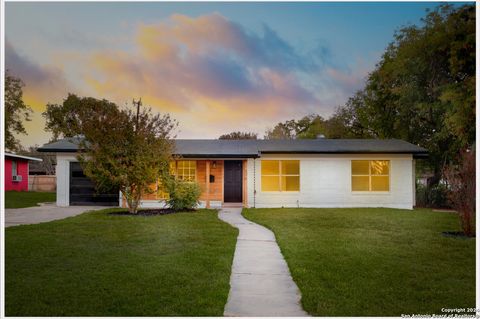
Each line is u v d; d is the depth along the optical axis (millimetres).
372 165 19031
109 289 4906
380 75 25938
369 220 12227
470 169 9562
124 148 13367
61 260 6410
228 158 17484
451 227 10766
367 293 4910
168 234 9094
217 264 6215
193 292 4820
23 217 12883
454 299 4738
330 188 18203
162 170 14977
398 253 7258
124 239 8391
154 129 13789
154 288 4953
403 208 18094
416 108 23312
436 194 20984
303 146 19172
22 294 4699
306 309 4379
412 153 18000
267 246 8164
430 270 6059
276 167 19219
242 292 5062
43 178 32656
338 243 8195
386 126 27578
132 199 13969
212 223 11094
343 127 33344
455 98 18750
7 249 7238
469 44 19891
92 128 12977
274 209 16422
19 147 39625
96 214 13359
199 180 18766
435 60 22281
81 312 4168
